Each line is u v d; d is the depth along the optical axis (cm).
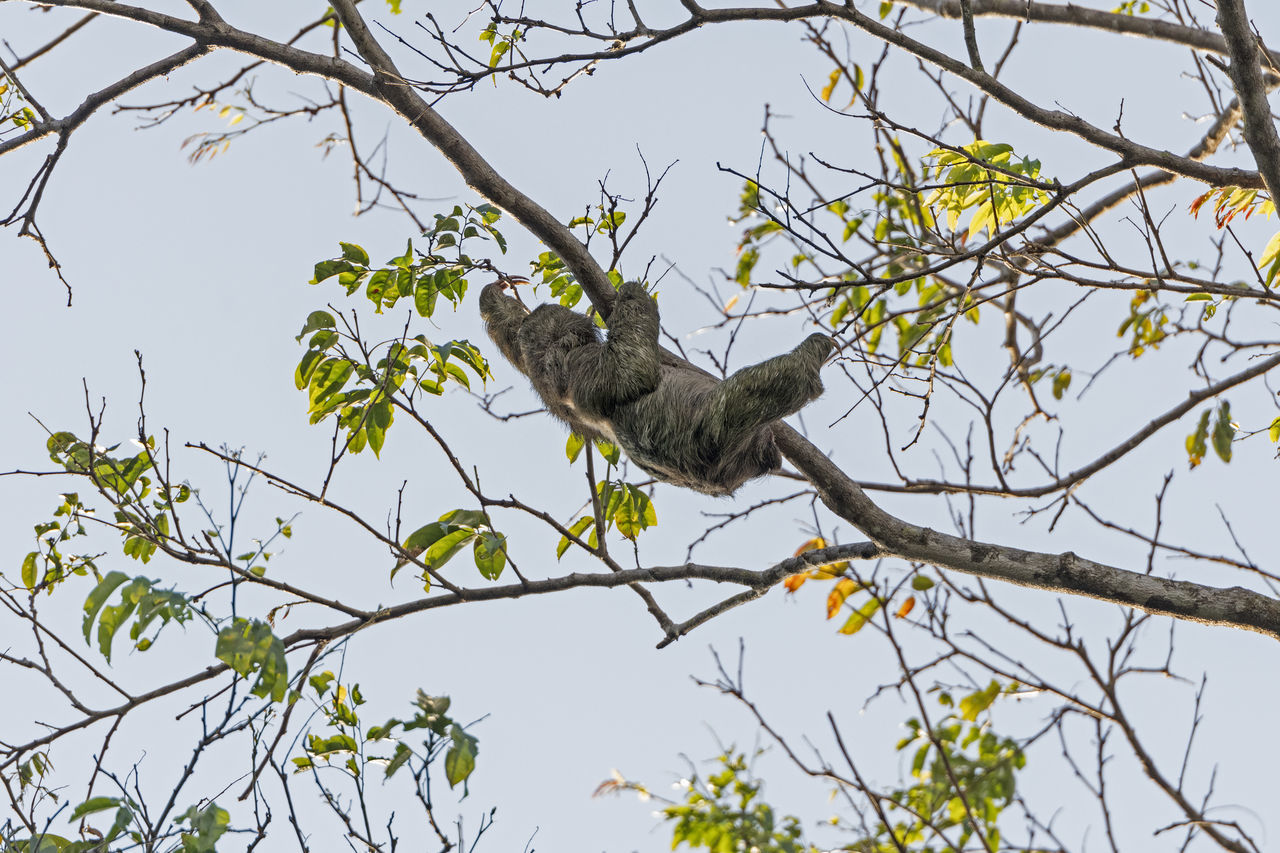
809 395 1170
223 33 1250
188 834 914
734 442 1200
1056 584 1098
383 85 1224
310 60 1251
